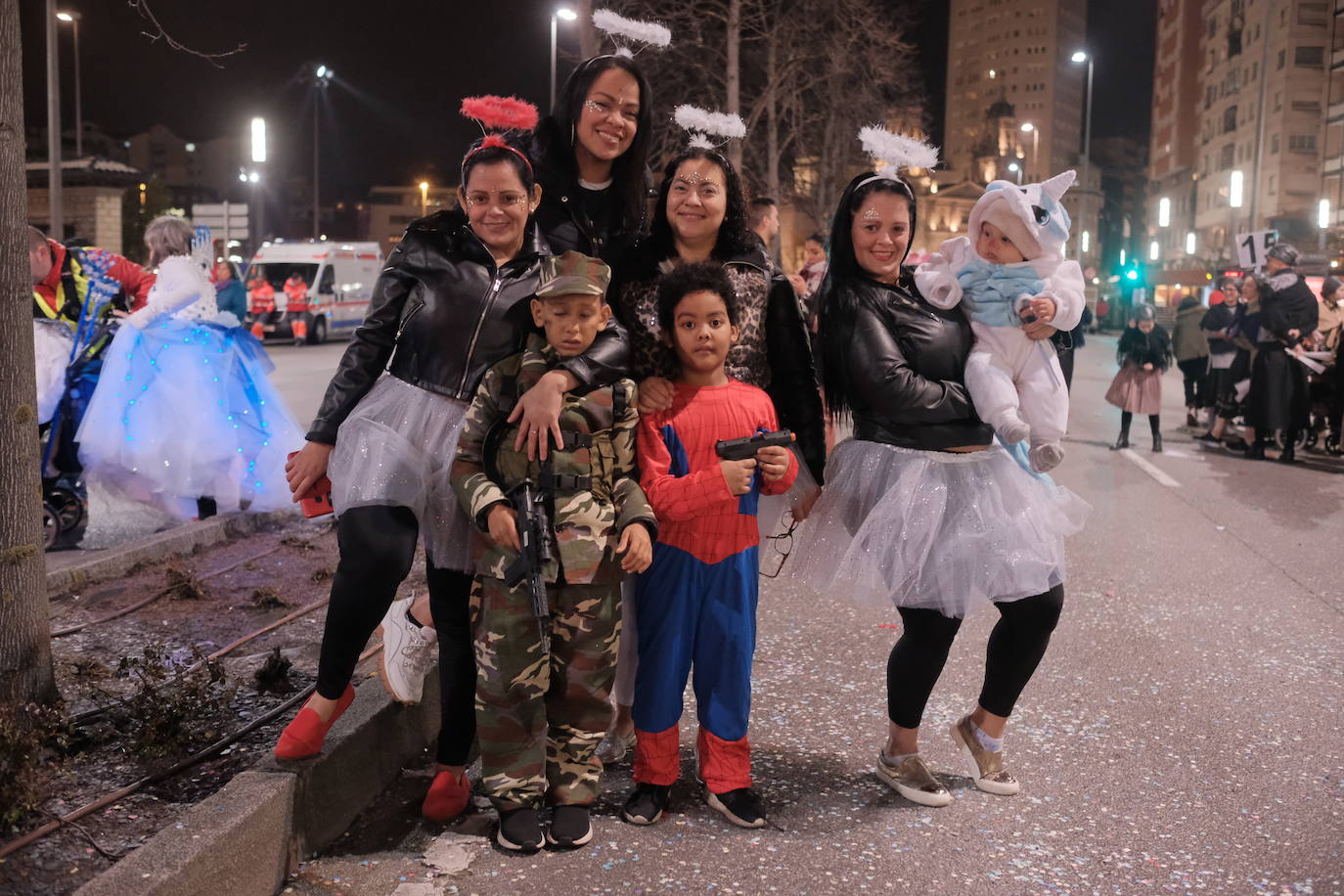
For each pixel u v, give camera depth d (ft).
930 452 11.92
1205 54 269.23
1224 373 42.37
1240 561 23.58
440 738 11.65
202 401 21.16
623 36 12.78
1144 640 18.08
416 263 11.43
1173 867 10.82
